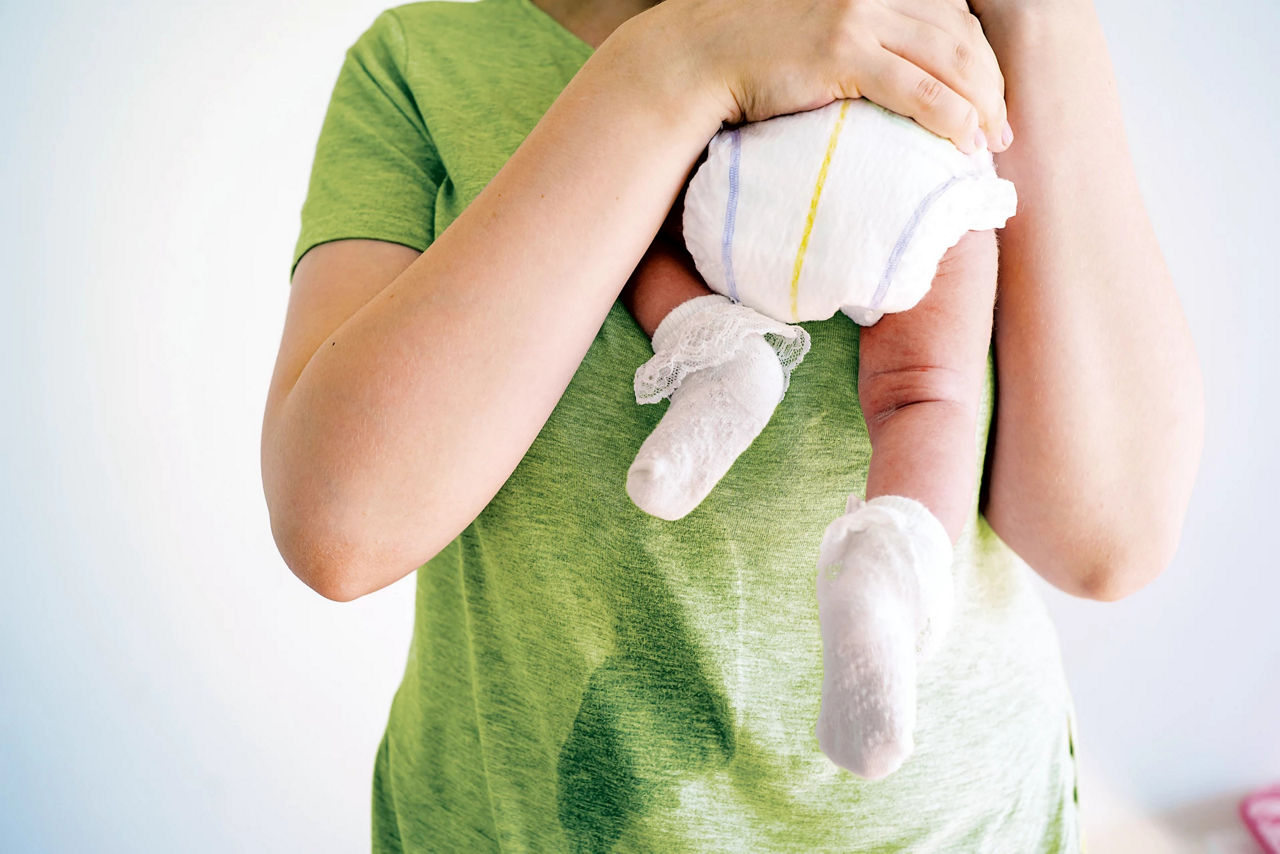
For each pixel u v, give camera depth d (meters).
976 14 0.69
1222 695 1.77
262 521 1.87
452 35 0.80
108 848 1.91
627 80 0.57
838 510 0.66
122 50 1.75
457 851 0.81
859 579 0.51
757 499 0.65
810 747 0.68
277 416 0.60
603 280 0.55
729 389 0.61
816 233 0.59
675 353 0.62
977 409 0.62
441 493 0.55
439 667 0.81
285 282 1.83
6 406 1.79
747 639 0.66
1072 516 0.65
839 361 0.66
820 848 0.70
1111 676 1.79
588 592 0.67
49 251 1.77
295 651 1.88
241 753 1.90
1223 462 1.69
